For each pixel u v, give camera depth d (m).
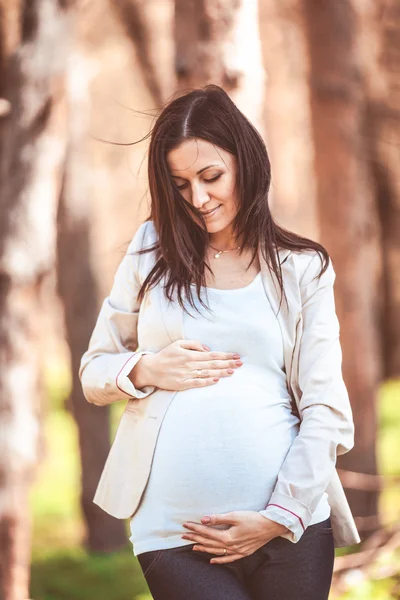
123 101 15.38
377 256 18.22
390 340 19.67
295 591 2.80
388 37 11.79
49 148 5.82
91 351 3.09
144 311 2.97
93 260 11.73
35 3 5.77
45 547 12.41
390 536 6.10
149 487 2.85
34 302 5.84
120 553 11.16
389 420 17.03
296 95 15.43
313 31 9.03
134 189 17.72
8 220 5.74
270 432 2.82
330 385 2.86
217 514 2.75
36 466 5.94
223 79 4.71
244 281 2.93
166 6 9.88
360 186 9.21
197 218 2.88
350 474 8.01
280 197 18.75
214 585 2.74
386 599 5.71
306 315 2.92
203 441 2.78
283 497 2.73
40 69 5.75
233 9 4.73
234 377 2.84
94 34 12.41
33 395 5.89
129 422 2.96
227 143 2.86
